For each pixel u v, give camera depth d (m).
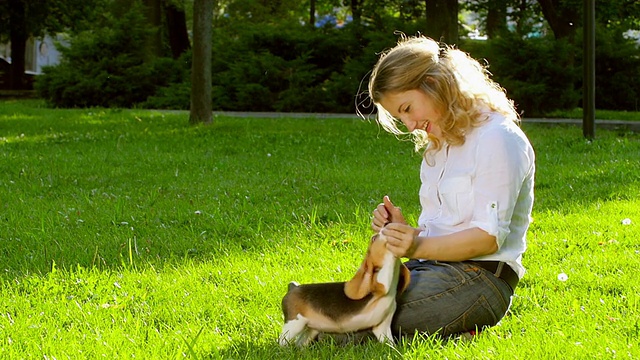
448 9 20.34
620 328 3.74
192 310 4.21
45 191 8.05
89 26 28.97
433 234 3.57
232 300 4.39
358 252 5.40
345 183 8.38
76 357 3.40
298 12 37.75
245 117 17.89
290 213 6.75
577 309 4.08
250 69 22.27
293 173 9.19
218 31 26.36
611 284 4.55
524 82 19.02
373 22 23.53
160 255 5.47
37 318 4.03
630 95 21.89
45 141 12.61
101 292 4.55
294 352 3.38
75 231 6.16
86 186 8.38
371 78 3.44
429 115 3.41
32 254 5.45
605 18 22.41
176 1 28.53
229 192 7.94
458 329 3.53
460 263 3.52
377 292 3.31
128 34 23.94
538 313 4.04
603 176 8.56
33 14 31.05
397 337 3.51
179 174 9.18
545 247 5.48
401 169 9.45
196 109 15.38
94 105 23.22
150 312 4.16
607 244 5.52
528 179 3.52
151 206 7.13
